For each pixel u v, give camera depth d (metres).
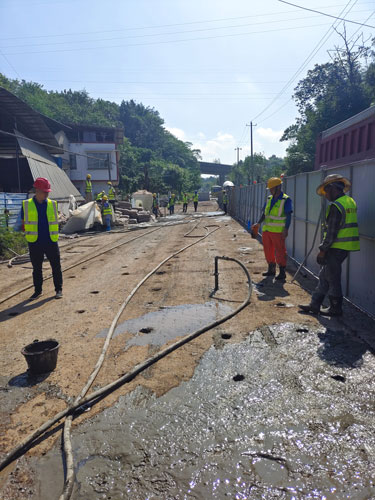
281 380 3.24
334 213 4.37
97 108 98.25
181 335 4.39
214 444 2.49
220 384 3.24
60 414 2.86
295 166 36.50
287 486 2.11
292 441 2.48
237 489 2.11
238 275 7.30
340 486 2.09
